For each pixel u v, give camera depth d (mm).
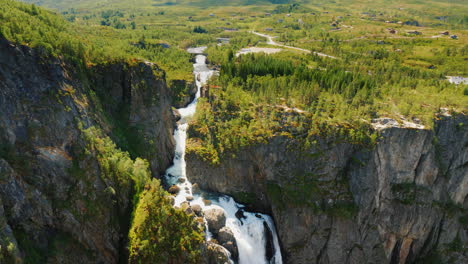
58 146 67125
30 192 58469
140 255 68188
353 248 86750
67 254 60531
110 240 70312
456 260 93562
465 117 92375
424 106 97000
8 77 63750
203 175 99812
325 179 87688
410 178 90438
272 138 91750
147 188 85500
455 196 95500
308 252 88125
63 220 62500
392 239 92250
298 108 100812
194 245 71875
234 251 80688
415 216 90062
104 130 89938
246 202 97812
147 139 103750
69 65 84750
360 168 85500
